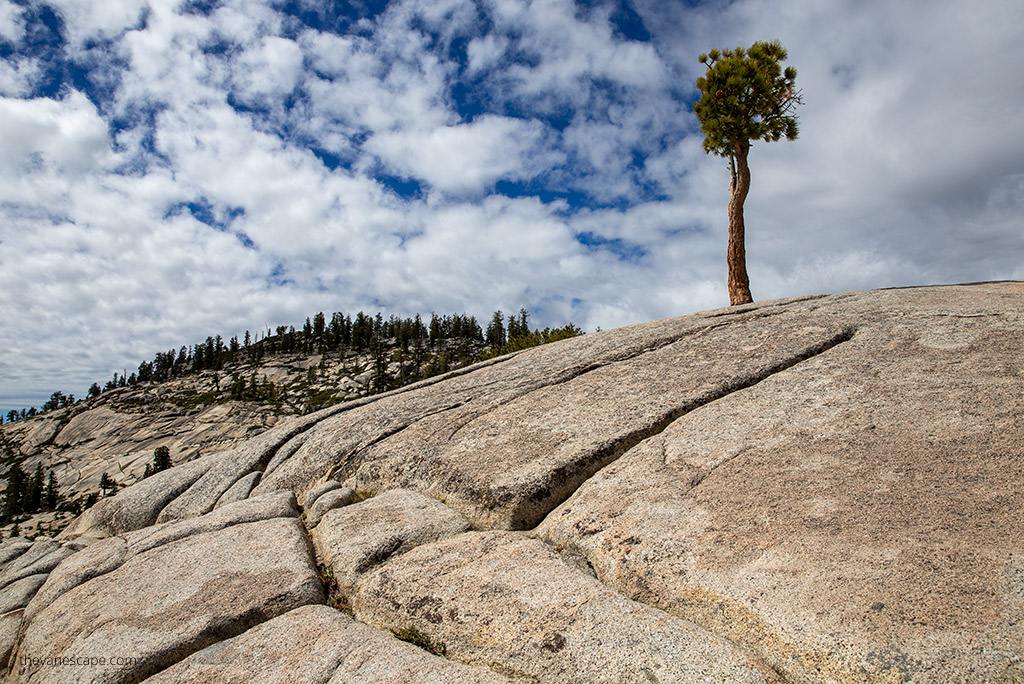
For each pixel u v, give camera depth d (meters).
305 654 3.78
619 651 3.25
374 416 8.54
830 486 4.14
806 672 2.95
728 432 5.25
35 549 7.87
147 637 4.24
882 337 6.55
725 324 8.51
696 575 3.70
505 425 6.75
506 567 4.36
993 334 5.93
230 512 6.68
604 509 4.71
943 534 3.47
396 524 5.45
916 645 2.82
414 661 3.54
